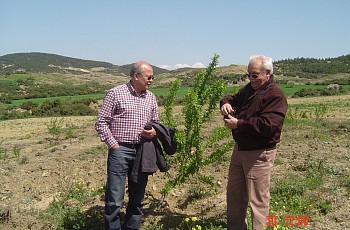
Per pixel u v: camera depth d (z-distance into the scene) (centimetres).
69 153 1056
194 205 609
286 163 831
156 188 681
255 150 440
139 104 466
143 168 459
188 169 559
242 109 450
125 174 469
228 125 440
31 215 576
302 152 940
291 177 709
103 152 1038
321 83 9144
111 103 458
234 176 472
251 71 430
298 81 11675
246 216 497
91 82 14375
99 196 655
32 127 2459
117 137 461
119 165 460
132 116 459
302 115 1919
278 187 634
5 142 1483
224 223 523
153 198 633
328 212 551
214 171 787
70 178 773
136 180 465
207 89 561
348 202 581
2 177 790
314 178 687
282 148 1007
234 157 472
